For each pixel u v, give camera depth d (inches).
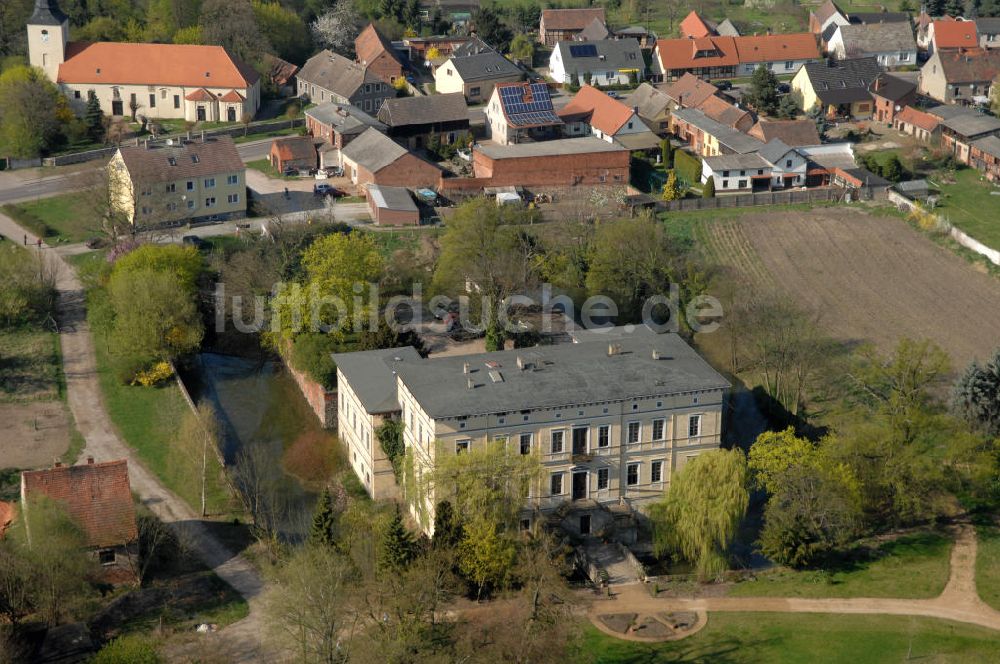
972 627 7706.7
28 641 7357.3
